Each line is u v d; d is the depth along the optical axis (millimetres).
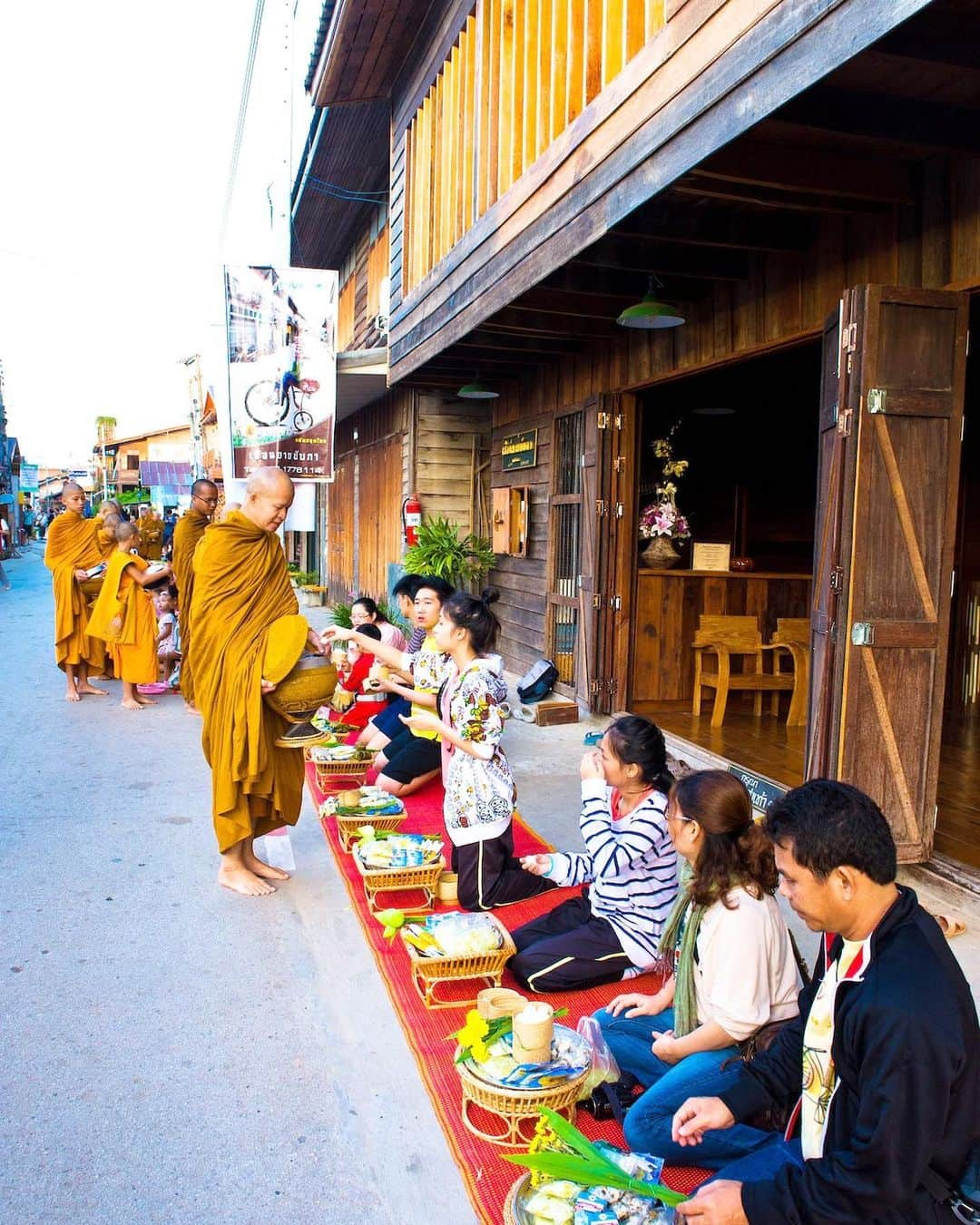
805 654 6820
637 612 7395
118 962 3445
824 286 4367
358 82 8625
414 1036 2908
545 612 7906
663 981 2822
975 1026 1468
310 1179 2307
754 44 2900
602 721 7016
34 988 3246
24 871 4328
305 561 20266
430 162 7379
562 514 7633
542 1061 2406
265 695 3922
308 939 3643
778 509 9969
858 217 4129
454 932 3139
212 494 7574
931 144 3338
